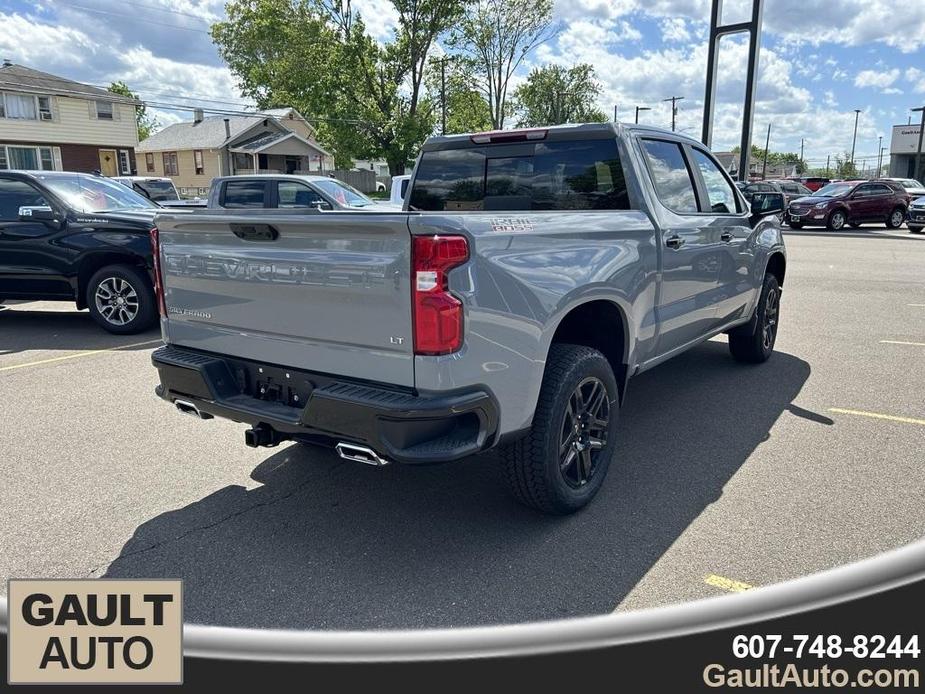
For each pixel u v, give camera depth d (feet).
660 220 13.34
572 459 11.04
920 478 12.33
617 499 11.76
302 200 36.37
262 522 11.21
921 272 41.11
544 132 13.92
